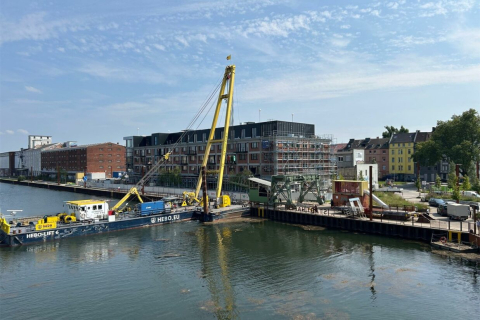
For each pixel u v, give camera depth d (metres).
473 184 68.88
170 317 23.50
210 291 27.75
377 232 46.31
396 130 150.50
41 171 190.62
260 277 30.64
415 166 118.62
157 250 39.88
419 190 78.06
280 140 82.19
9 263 35.47
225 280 30.08
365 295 26.31
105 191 105.00
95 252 39.25
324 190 79.06
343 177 91.69
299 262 34.69
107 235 47.56
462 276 29.47
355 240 43.41
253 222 56.84
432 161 94.06
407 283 28.41
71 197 101.69
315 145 91.62
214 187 91.69
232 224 55.28
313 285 28.53
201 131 104.38
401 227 43.84
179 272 32.38
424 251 37.16
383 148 127.00
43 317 23.88
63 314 24.27
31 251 39.78
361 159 114.81
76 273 32.44
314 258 35.97
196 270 32.81
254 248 40.28
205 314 23.80
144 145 129.38
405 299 25.50
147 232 49.38
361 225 48.06
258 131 88.44
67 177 161.25
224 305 25.11
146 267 33.91
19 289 28.72
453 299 25.33
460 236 38.25
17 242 42.00
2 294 27.72
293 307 24.48
